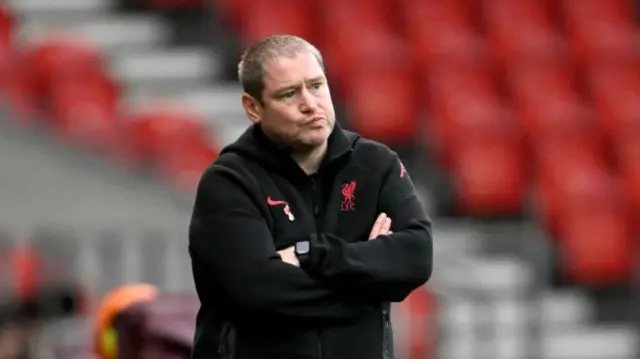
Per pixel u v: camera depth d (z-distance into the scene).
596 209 40.28
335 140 12.02
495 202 40.44
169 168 32.72
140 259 27.89
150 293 15.21
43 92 38.28
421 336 31.83
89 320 24.23
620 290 39.72
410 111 42.81
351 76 43.19
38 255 26.94
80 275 26.67
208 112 40.84
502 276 36.69
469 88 43.81
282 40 11.85
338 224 11.93
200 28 45.38
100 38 43.81
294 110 11.66
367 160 12.16
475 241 38.28
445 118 42.34
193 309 14.73
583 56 46.25
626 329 38.66
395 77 43.34
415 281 11.81
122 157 32.00
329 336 11.64
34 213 28.31
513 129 41.78
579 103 44.97
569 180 40.97
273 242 11.73
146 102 40.38
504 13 47.81
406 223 12.02
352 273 11.54
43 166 29.44
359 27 45.72
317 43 45.38
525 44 46.06
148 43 44.34
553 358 37.41
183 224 28.41
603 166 41.97
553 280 39.62
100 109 37.66
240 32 44.97
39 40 41.47
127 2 46.06
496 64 45.19
